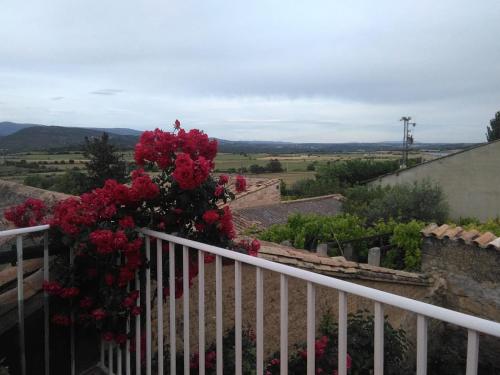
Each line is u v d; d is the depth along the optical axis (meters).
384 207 17.16
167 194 2.59
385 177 25.83
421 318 1.30
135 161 2.71
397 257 9.62
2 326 2.51
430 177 22.30
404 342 5.13
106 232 2.26
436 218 17.14
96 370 2.81
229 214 2.74
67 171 19.42
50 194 7.04
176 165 2.49
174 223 2.63
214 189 2.68
